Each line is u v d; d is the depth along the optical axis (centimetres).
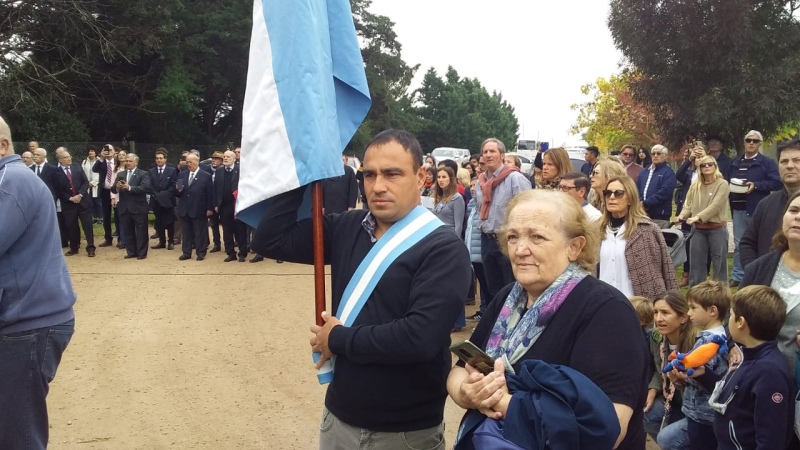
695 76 1503
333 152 267
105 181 1376
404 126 4272
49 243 331
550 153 635
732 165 853
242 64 3316
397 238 253
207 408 520
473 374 210
